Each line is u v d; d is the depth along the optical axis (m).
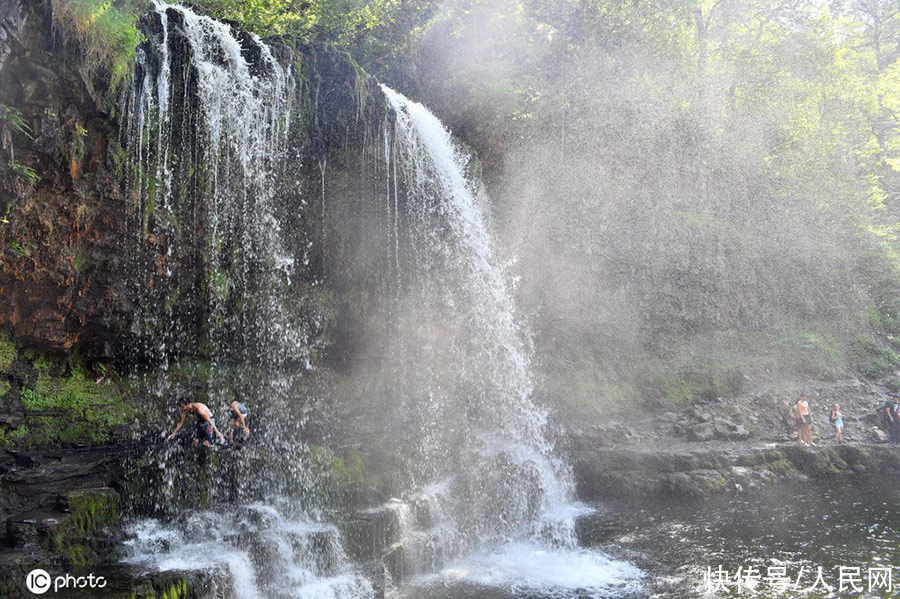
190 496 10.78
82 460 10.84
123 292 12.19
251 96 13.91
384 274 16.91
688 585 10.82
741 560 11.96
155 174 12.47
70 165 11.16
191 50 12.84
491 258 20.80
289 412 14.65
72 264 11.45
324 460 12.47
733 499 16.44
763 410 22.78
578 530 14.02
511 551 12.91
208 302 13.45
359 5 21.53
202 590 8.55
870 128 35.47
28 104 10.59
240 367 14.25
